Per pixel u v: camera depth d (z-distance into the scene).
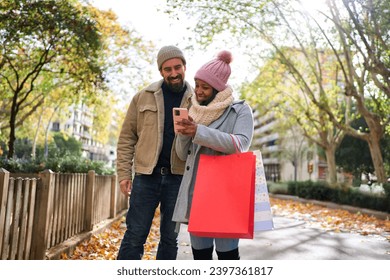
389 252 6.97
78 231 6.77
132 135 3.79
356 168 33.03
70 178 6.18
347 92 15.64
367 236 9.08
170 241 3.63
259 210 2.72
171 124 3.61
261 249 6.96
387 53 12.61
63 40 13.30
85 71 14.96
